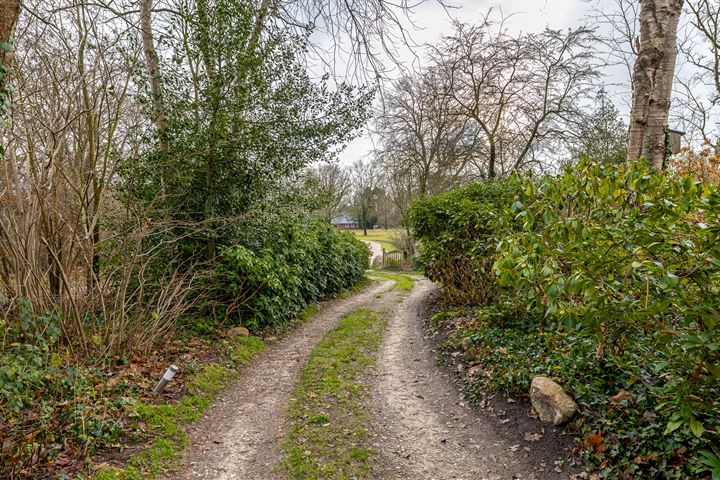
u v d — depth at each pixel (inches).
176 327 256.1
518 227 215.8
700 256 91.4
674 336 106.6
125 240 225.0
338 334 297.4
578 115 548.7
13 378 137.6
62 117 226.1
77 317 194.5
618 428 130.8
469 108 584.4
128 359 205.6
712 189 106.1
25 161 225.5
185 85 292.2
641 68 210.2
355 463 138.4
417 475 134.3
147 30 287.9
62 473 119.9
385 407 184.1
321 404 184.1
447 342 255.6
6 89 137.6
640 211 116.8
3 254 199.3
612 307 111.0
